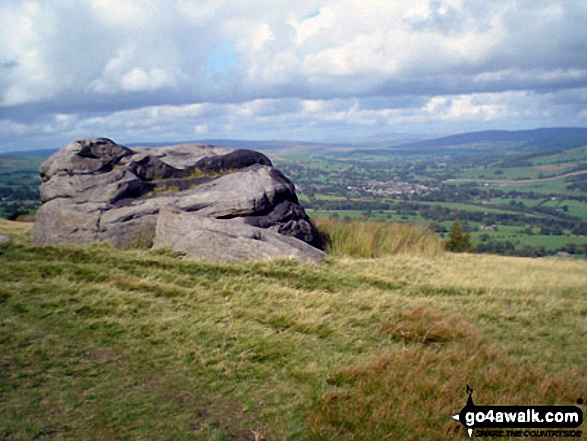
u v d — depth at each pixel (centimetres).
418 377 663
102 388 635
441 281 1254
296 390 654
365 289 1127
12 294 916
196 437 545
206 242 1313
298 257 1309
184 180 1739
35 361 688
